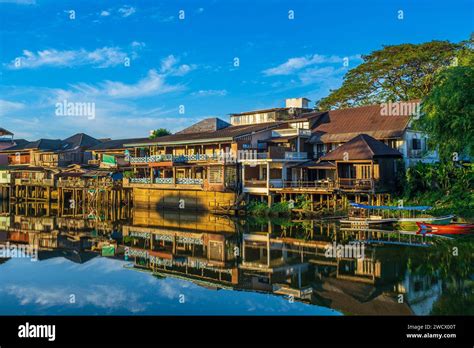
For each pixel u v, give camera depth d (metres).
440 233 29.86
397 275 19.34
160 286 18.89
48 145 75.12
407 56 50.50
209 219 42.03
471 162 37.31
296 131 44.91
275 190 41.03
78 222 42.50
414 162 41.03
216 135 48.28
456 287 17.42
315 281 18.98
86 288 18.69
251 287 18.44
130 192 55.78
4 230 37.22
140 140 63.44
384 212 35.28
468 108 27.64
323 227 34.00
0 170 67.38
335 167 38.09
